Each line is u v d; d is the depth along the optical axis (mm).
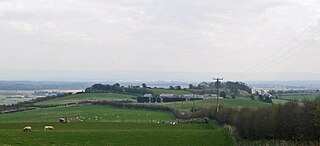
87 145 63719
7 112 154750
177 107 154375
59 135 73750
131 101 183875
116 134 77375
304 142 58000
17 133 74188
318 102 56844
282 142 60156
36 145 59938
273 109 69750
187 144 66688
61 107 167750
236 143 66875
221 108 113312
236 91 193000
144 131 83562
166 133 80500
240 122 81562
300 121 60812
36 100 199000
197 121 119375
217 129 93250
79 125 103438
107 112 152000
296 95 130875
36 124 104625
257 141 66938
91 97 197875
